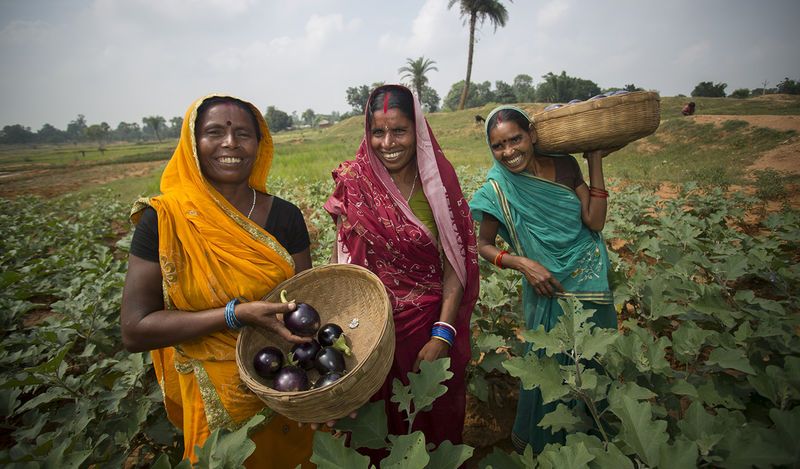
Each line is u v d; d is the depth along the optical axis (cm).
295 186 1508
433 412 250
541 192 257
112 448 275
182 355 208
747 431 173
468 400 358
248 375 176
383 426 188
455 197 235
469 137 3994
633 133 232
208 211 199
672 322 439
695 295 326
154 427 292
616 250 694
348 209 240
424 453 162
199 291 196
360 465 168
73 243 882
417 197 237
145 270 193
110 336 425
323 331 204
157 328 190
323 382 183
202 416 209
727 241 581
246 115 205
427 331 241
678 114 3288
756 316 284
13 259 805
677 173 1480
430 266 240
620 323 448
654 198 871
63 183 3494
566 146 244
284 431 230
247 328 200
